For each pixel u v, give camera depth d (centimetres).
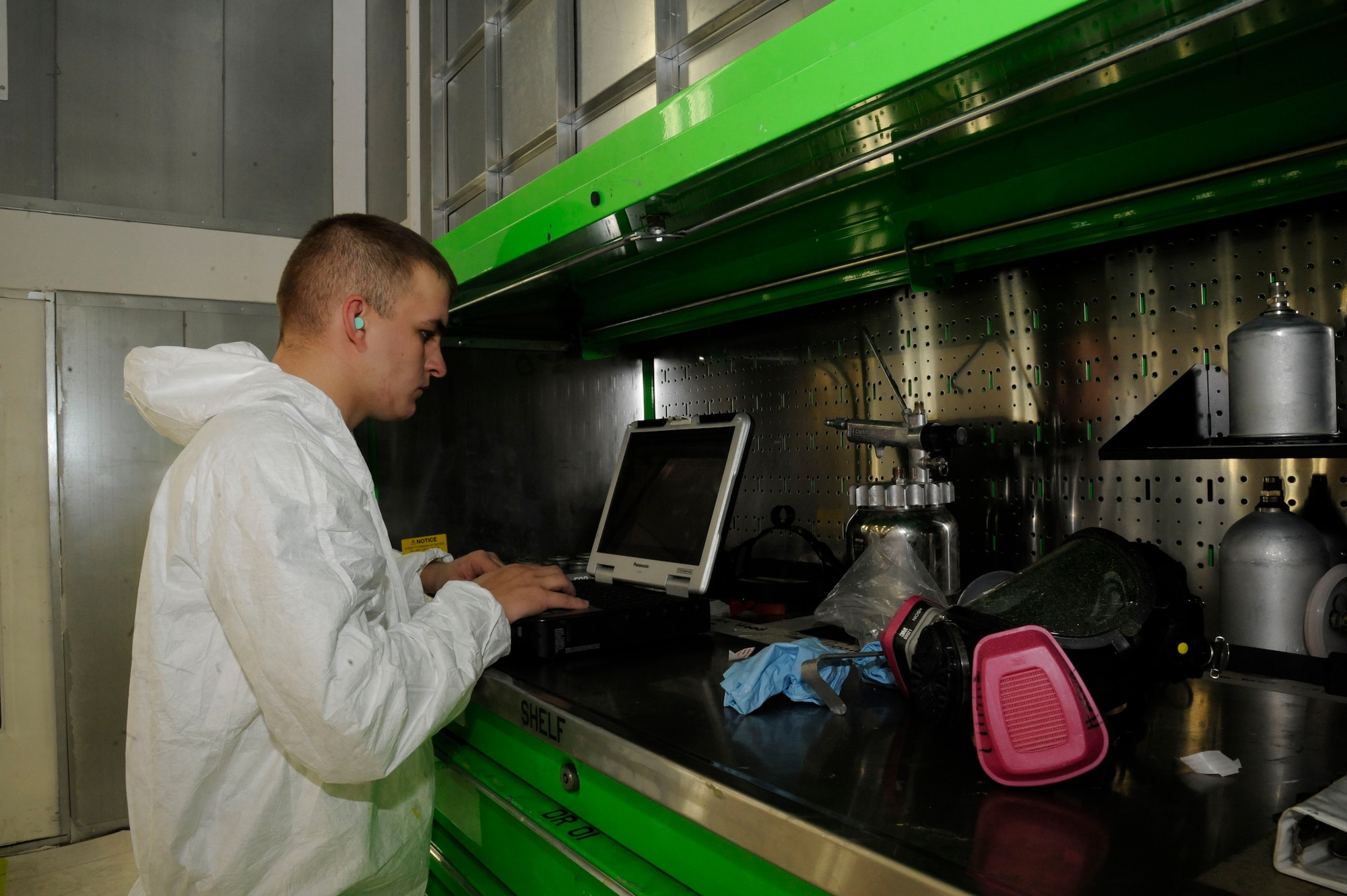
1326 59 81
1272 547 103
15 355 275
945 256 142
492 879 123
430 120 217
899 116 88
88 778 283
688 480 159
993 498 149
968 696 79
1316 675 98
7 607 274
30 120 277
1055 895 53
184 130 300
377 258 106
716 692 108
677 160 106
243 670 82
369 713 79
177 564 88
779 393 193
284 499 81
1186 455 98
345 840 95
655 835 89
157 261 295
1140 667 83
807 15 105
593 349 221
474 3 196
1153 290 127
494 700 117
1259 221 116
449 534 198
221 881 89
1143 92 89
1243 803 68
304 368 107
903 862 59
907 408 160
